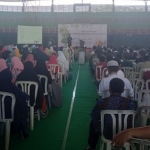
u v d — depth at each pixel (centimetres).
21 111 408
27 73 506
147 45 2653
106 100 330
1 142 434
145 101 453
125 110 312
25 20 2720
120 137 185
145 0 2689
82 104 695
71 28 2420
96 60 1097
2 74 406
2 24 2714
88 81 1068
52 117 577
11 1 2770
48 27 2677
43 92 553
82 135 476
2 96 398
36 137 464
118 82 332
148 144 203
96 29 2419
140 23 2672
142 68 702
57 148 421
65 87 938
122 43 2667
